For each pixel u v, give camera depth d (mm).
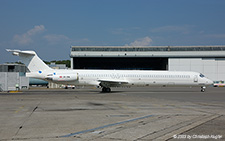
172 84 37344
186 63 70188
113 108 15836
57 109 15188
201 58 69938
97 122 10711
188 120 11266
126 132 8688
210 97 26422
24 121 10922
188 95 29453
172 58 70562
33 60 33594
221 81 70062
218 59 70125
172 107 16609
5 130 9000
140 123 10477
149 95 28938
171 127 9617
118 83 35062
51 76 33312
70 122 10703
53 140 7504
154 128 9406
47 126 9789
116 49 71875
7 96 26047
